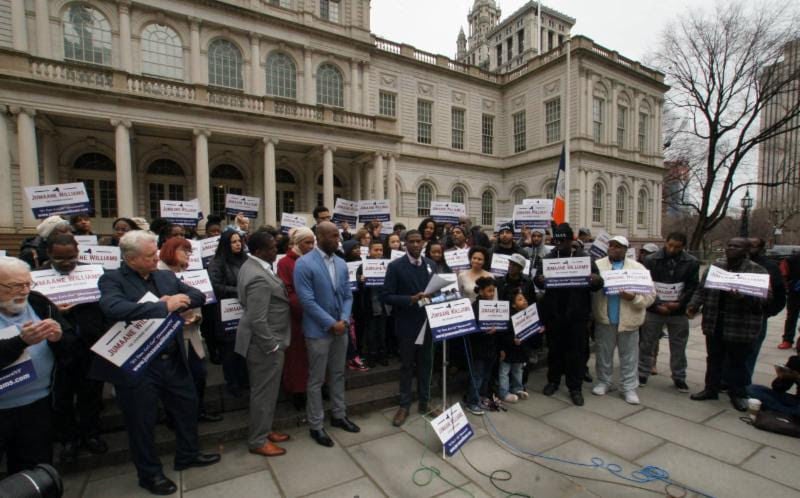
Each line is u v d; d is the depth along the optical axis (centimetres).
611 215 2683
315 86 2180
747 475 332
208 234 678
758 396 436
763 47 2123
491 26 6000
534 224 842
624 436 401
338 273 400
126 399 295
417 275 437
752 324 448
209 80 1898
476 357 458
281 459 356
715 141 2381
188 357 379
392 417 445
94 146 1667
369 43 2312
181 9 1797
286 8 2097
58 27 1581
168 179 1861
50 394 270
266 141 1789
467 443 386
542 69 2705
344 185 2355
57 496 195
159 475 307
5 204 1344
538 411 462
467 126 2839
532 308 478
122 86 1490
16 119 1352
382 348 553
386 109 2512
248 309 349
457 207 978
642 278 465
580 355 482
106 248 478
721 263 506
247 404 440
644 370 551
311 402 384
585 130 2525
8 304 235
